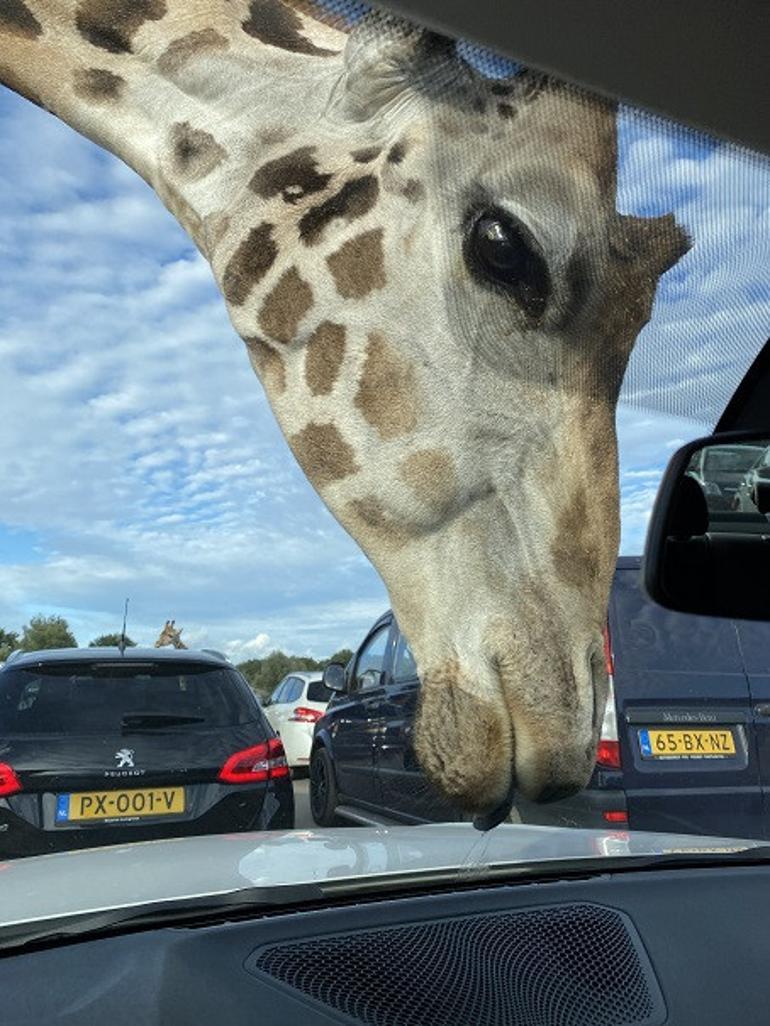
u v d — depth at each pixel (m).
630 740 3.49
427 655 1.66
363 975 0.98
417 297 1.52
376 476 1.61
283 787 3.88
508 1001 0.98
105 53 1.84
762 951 1.12
